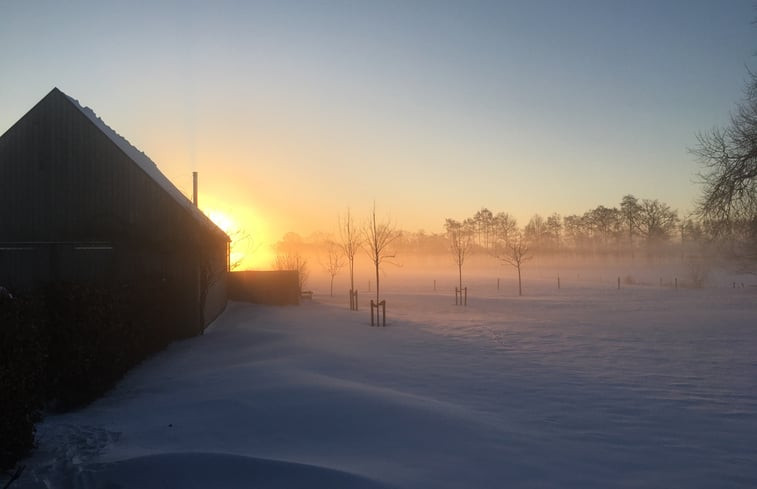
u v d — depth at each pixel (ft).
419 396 30.45
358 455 20.66
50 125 56.90
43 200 56.39
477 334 59.88
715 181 94.32
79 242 55.72
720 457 21.53
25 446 20.01
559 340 55.26
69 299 28.68
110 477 18.20
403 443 22.11
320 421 24.57
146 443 22.30
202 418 25.44
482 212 368.48
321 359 40.63
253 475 18.04
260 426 24.00
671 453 21.93
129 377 36.50
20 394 19.66
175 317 54.34
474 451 21.40
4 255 53.93
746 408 29.07
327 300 115.85
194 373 37.04
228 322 67.41
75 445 22.33
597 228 351.67
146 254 56.08
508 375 37.35
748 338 57.36
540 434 24.09
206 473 18.17
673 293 142.41
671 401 30.48
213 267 61.31
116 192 56.65
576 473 19.52
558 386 34.04
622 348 50.08
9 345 19.38
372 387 31.55
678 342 54.19
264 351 44.32
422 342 53.06
